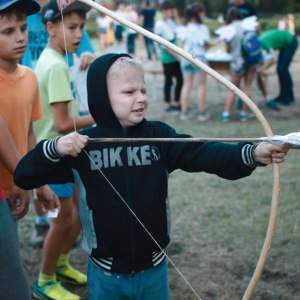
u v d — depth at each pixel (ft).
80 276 10.88
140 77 6.82
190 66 25.03
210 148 6.51
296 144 5.58
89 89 6.93
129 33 51.39
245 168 6.19
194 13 24.56
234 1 26.25
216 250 12.28
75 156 6.36
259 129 23.43
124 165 6.75
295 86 34.99
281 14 104.58
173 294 10.57
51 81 9.48
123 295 6.93
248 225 13.50
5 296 6.56
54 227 9.87
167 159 6.87
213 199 15.38
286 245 12.37
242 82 31.99
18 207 7.81
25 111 8.18
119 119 6.88
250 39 23.77
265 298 10.34
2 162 7.43
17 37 7.58
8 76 7.89
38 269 11.59
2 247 6.48
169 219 7.03
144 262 6.85
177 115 27.22
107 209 6.73
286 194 15.55
